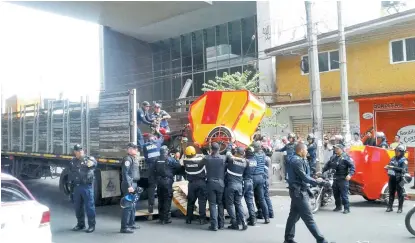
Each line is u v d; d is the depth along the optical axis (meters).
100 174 10.52
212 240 7.44
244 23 26.11
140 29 30.17
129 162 8.33
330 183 9.80
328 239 7.31
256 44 25.06
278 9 22.39
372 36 17.02
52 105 12.59
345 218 9.15
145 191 11.42
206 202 8.89
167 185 8.94
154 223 9.08
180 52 30.77
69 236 7.99
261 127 18.31
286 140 14.59
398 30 16.25
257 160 8.80
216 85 21.23
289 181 6.86
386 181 10.63
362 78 17.52
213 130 10.27
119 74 31.72
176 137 11.65
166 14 26.42
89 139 10.84
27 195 5.61
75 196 8.46
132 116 9.61
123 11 26.02
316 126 12.09
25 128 14.27
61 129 12.12
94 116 10.68
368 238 7.38
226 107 10.77
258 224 8.74
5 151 15.46
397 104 16.20
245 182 8.55
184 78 29.77
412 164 15.94
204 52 28.72
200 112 11.08
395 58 16.53
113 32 31.34
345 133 13.19
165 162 8.98
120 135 9.88
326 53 18.84
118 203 11.38
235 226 8.35
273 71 21.30
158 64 32.34
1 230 4.84
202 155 9.59
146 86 31.86
